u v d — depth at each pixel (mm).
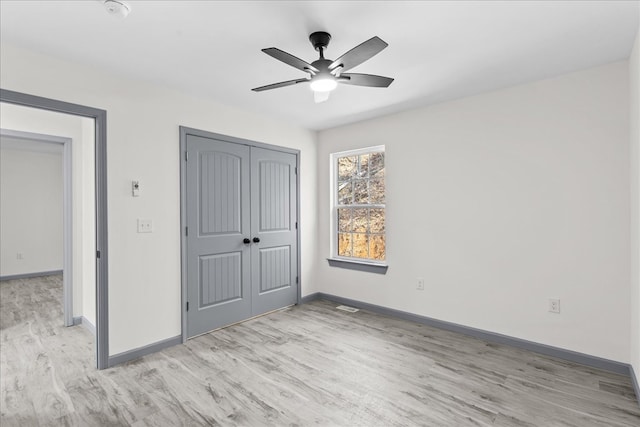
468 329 3168
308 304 4254
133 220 2729
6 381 2338
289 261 4141
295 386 2273
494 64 2480
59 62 2367
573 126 2611
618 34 2059
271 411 1994
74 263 3504
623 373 2400
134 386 2275
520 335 2875
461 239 3217
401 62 2445
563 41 2145
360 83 2184
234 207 3510
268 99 3258
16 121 3191
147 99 2822
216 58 2398
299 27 1988
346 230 4316
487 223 3053
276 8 1796
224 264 3422
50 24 1946
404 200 3625
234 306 3512
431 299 3432
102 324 2543
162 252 2910
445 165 3312
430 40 2133
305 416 1947
